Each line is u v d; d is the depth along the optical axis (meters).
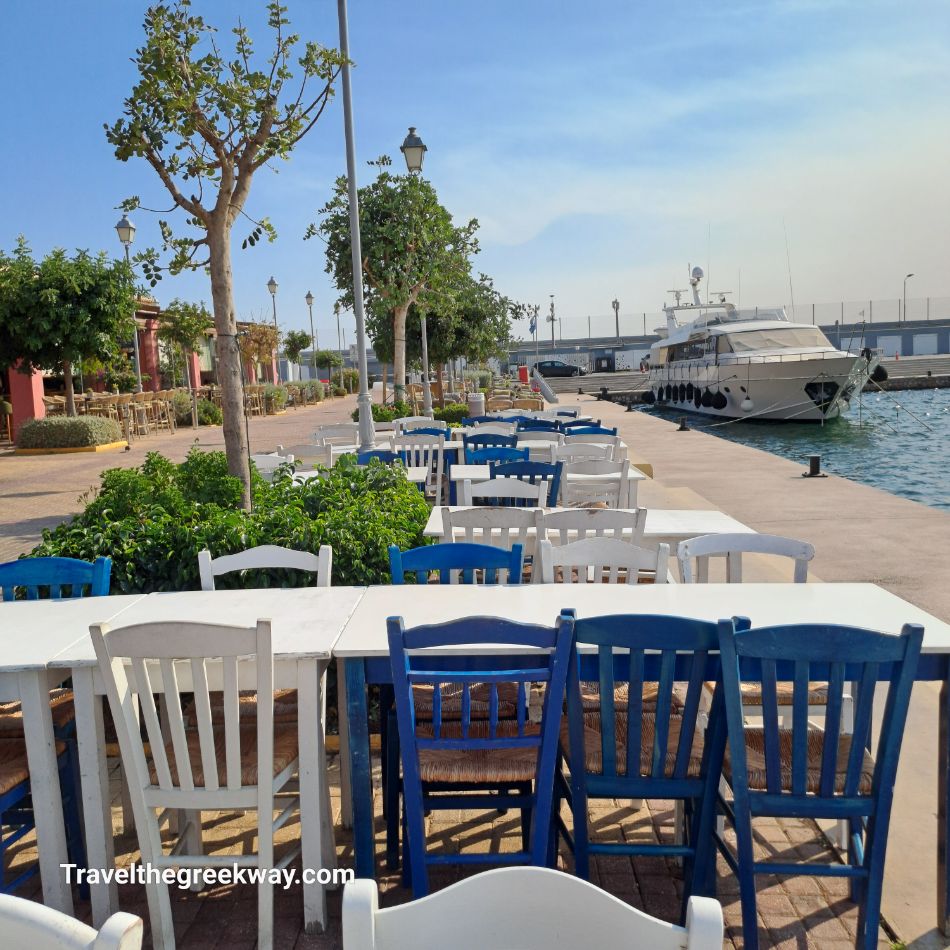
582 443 8.59
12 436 22.91
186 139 5.91
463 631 2.75
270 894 2.92
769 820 3.76
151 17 5.74
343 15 10.63
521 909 1.35
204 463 6.09
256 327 35.03
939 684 4.87
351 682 3.00
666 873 3.40
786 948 2.93
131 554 4.53
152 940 3.00
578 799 2.92
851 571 7.49
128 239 20.27
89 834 3.08
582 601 3.47
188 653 2.76
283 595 3.66
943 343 80.12
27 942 1.24
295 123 6.04
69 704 3.53
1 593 4.24
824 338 34.34
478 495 5.53
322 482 5.84
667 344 40.53
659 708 2.87
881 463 21.95
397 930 1.34
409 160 14.77
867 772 2.95
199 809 2.92
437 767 3.01
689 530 4.99
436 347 24.70
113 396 23.44
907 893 3.16
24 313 19.02
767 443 27.31
